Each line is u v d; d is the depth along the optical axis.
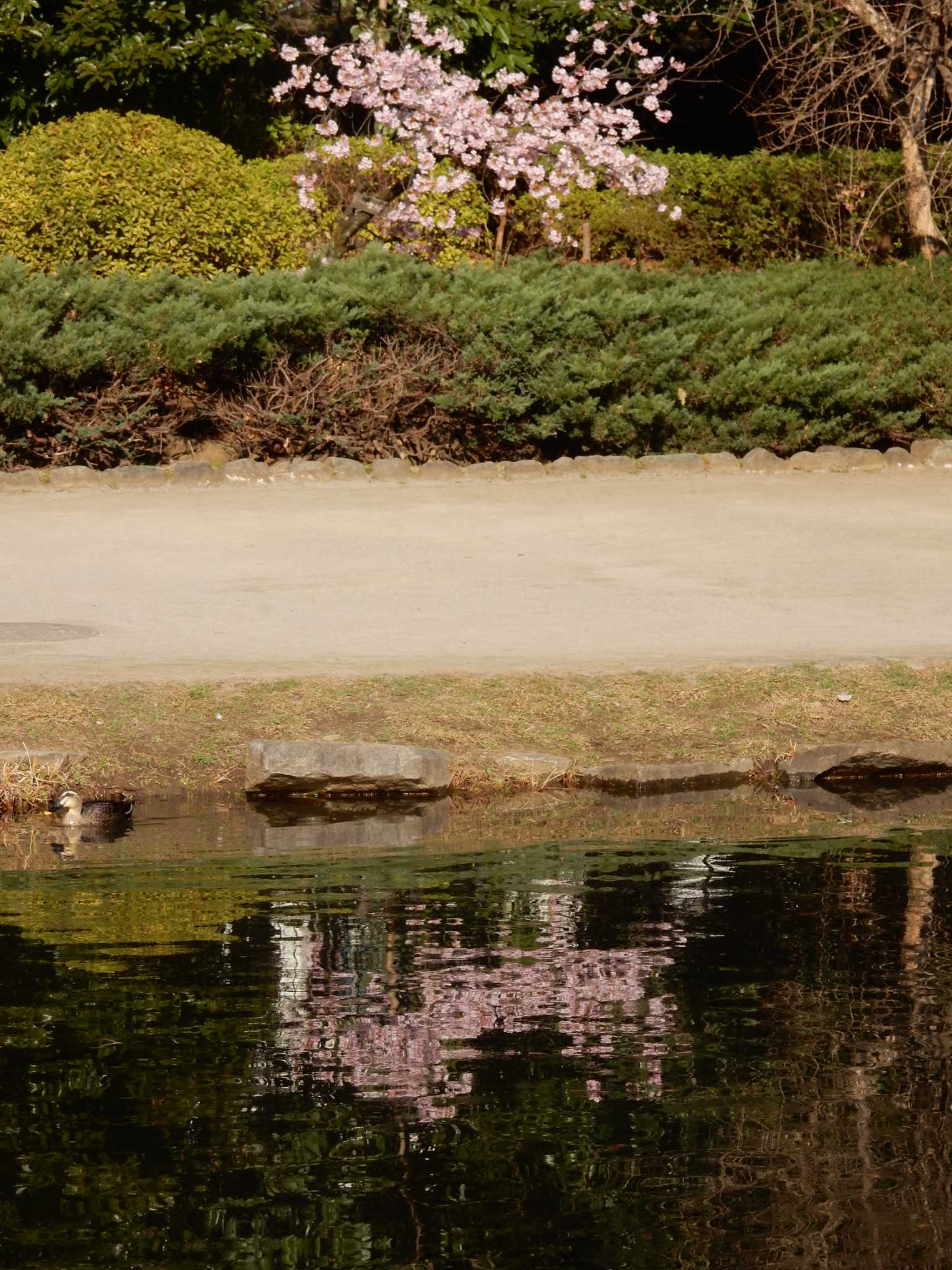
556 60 35.16
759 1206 5.06
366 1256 4.77
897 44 30.17
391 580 17.84
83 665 13.62
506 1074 6.12
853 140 34.88
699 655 14.20
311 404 24.95
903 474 25.27
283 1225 4.95
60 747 12.02
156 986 7.20
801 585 17.58
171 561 18.88
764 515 21.78
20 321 23.55
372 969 7.43
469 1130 5.61
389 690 13.02
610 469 24.98
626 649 14.52
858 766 12.52
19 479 23.41
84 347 23.88
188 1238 4.87
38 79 32.16
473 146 30.66
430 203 30.92
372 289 25.41
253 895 8.84
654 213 32.97
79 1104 5.86
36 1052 6.37
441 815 11.17
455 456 25.84
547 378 25.47
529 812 11.27
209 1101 5.89
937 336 27.17
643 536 20.44
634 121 31.88
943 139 35.69
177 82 32.72
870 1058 6.29
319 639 14.95
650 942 7.88
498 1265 4.73
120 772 11.88
